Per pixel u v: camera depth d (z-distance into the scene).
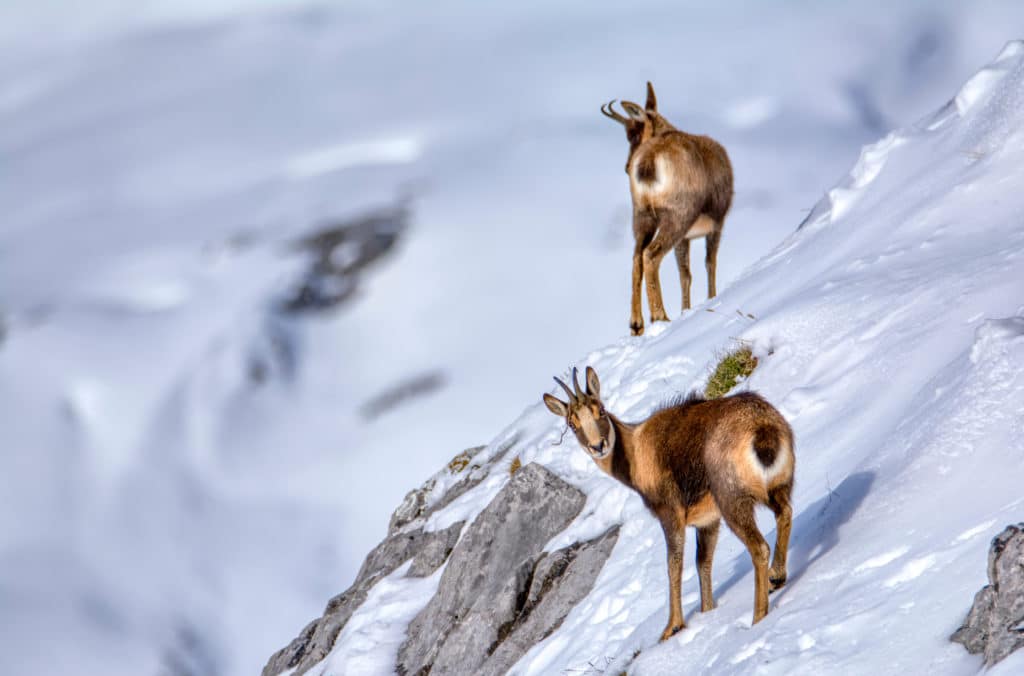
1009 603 19.92
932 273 38.75
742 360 42.56
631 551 38.38
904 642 21.98
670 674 27.77
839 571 25.86
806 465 33.06
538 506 43.94
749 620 27.12
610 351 56.78
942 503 25.56
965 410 27.58
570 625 36.97
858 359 37.16
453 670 41.59
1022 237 37.66
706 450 26.98
